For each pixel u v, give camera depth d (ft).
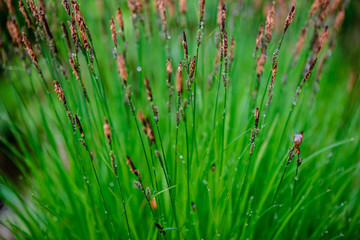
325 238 1.56
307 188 1.62
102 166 1.67
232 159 1.64
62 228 1.62
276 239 1.56
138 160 1.69
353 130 1.80
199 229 1.57
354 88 1.70
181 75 1.32
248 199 1.59
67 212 1.63
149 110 1.70
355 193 1.67
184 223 1.50
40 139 1.68
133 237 1.58
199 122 1.66
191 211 1.56
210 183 1.54
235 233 1.52
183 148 1.58
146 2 1.63
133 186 1.62
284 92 1.75
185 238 1.54
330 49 1.65
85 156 1.58
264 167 1.69
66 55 1.59
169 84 1.40
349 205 1.67
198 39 1.41
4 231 1.78
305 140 1.73
